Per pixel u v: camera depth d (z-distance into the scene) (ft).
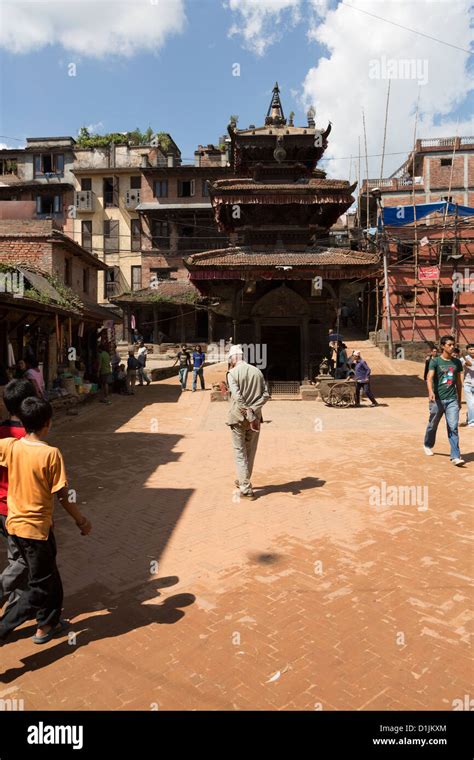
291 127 71.61
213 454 32.42
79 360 72.33
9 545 12.19
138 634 12.43
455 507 21.43
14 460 11.92
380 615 13.12
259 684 10.59
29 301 41.63
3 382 40.81
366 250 119.85
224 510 21.48
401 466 28.37
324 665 11.15
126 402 59.41
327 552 17.08
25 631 12.85
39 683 10.72
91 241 150.71
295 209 68.33
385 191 139.74
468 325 105.29
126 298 125.18
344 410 52.95
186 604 13.84
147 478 26.66
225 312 66.90
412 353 101.40
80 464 29.76
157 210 143.64
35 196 153.58
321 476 26.63
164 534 18.92
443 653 11.52
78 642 12.16
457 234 105.19
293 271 62.54
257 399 22.84
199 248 145.59
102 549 17.65
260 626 12.69
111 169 150.00
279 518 20.42
